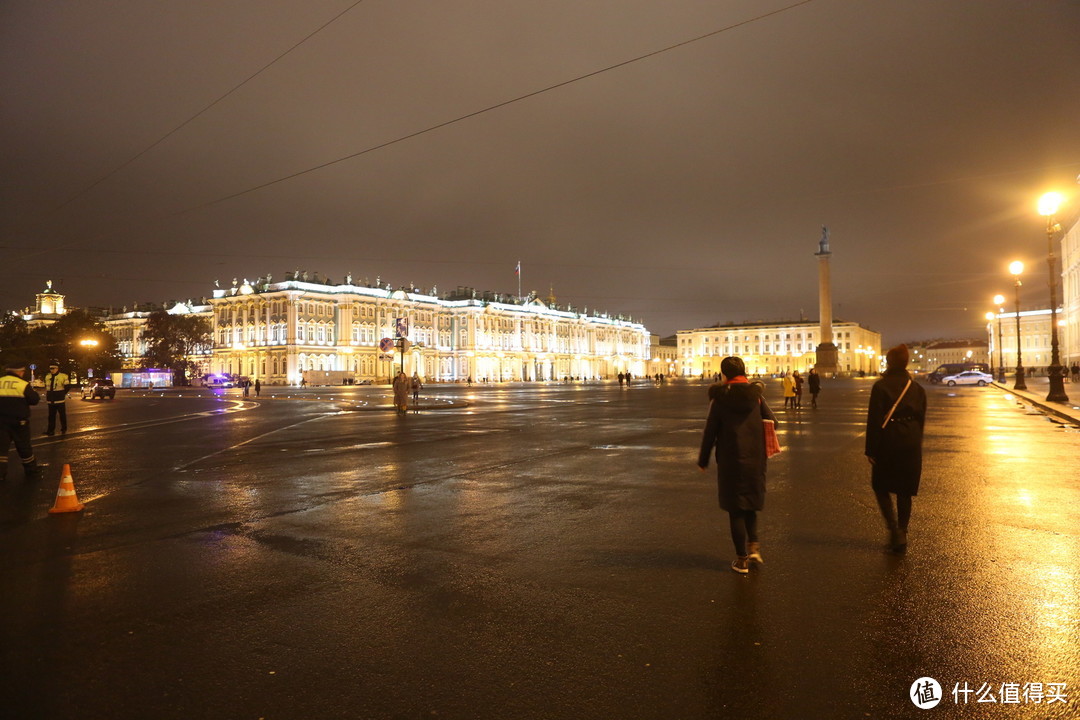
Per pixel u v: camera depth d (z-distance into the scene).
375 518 8.09
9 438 11.20
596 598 5.23
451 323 133.75
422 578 5.78
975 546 6.52
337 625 4.76
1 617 4.96
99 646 4.45
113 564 6.26
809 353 170.75
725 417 5.84
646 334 187.75
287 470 12.02
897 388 6.33
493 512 8.38
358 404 38.66
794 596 5.20
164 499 9.35
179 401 46.41
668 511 8.36
